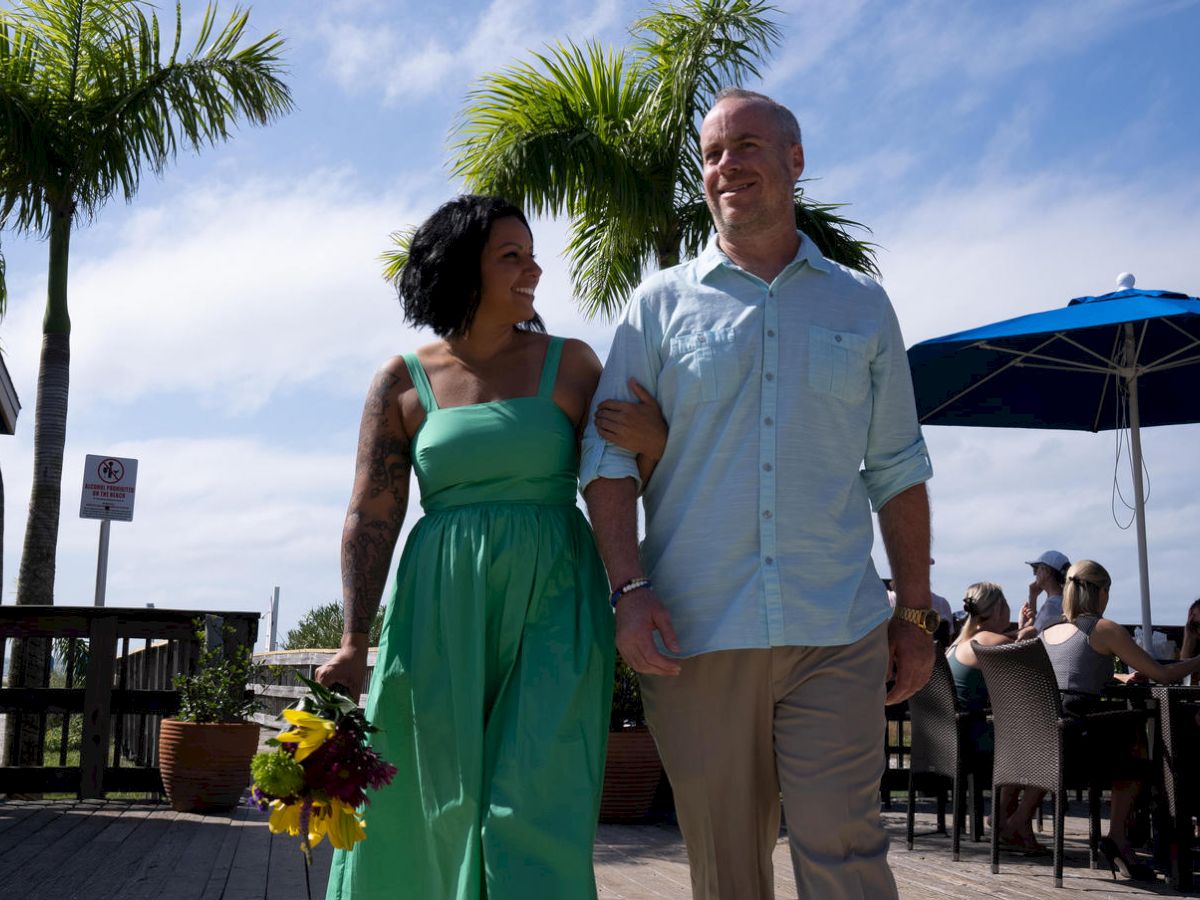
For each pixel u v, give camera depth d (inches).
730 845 99.3
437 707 95.3
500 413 100.7
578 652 96.1
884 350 104.7
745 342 99.7
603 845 237.8
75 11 447.2
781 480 97.4
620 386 102.9
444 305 103.3
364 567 102.2
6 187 437.4
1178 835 196.1
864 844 95.1
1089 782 209.2
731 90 105.1
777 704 97.3
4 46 446.0
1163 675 220.8
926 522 106.3
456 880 92.7
